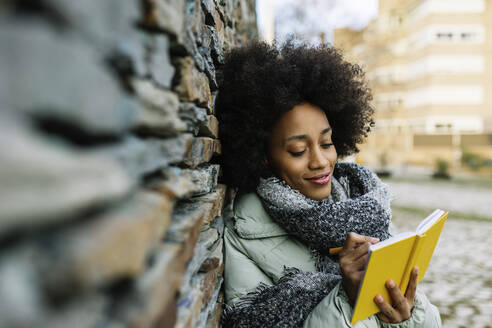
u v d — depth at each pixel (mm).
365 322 1130
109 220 414
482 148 20172
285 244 1435
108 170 413
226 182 1579
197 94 925
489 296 3129
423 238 1109
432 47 22172
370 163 19766
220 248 1299
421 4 22594
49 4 322
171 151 769
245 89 1366
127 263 437
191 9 845
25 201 282
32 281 303
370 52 19406
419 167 19422
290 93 1312
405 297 1151
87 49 391
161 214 599
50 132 353
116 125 458
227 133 1439
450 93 22406
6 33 285
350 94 1478
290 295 1260
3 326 267
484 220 6137
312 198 1427
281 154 1390
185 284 785
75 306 362
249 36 3570
